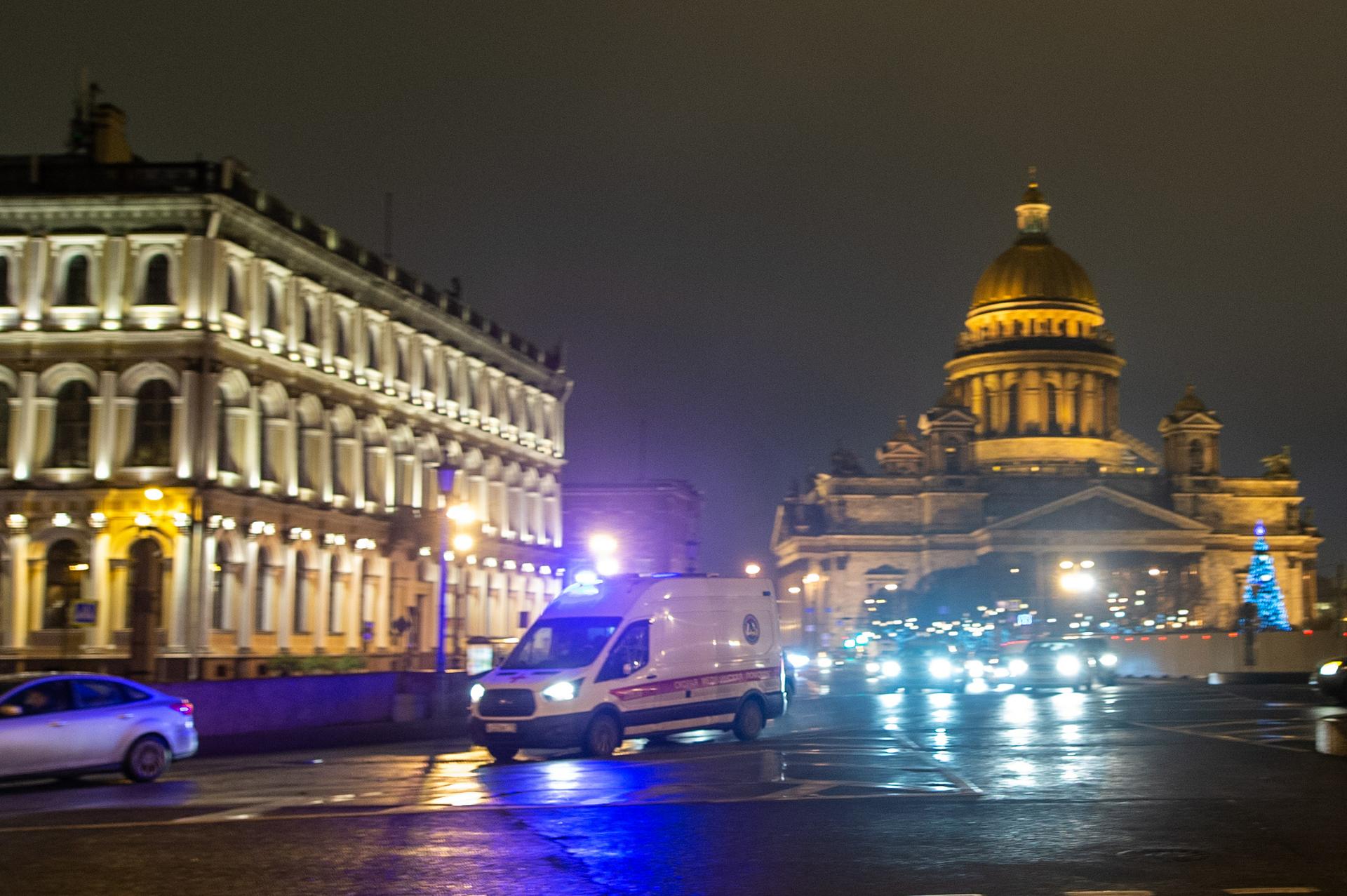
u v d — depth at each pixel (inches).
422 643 3024.1
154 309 2308.1
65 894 571.8
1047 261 7386.8
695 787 898.1
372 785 959.0
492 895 561.9
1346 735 1191.6
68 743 988.6
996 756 1082.1
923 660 2733.8
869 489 6697.8
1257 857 626.8
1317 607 6761.8
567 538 5403.5
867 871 600.4
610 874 601.3
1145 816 748.0
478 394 3331.7
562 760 1133.1
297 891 573.0
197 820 780.6
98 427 2304.4
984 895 549.6
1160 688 2456.9
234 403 2391.7
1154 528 6333.7
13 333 2320.4
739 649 1284.4
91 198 2306.8
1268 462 6796.3
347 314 2768.2
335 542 2664.9
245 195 2402.8
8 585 2305.6
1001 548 6318.9
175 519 2263.8
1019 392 7175.2
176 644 2253.9
